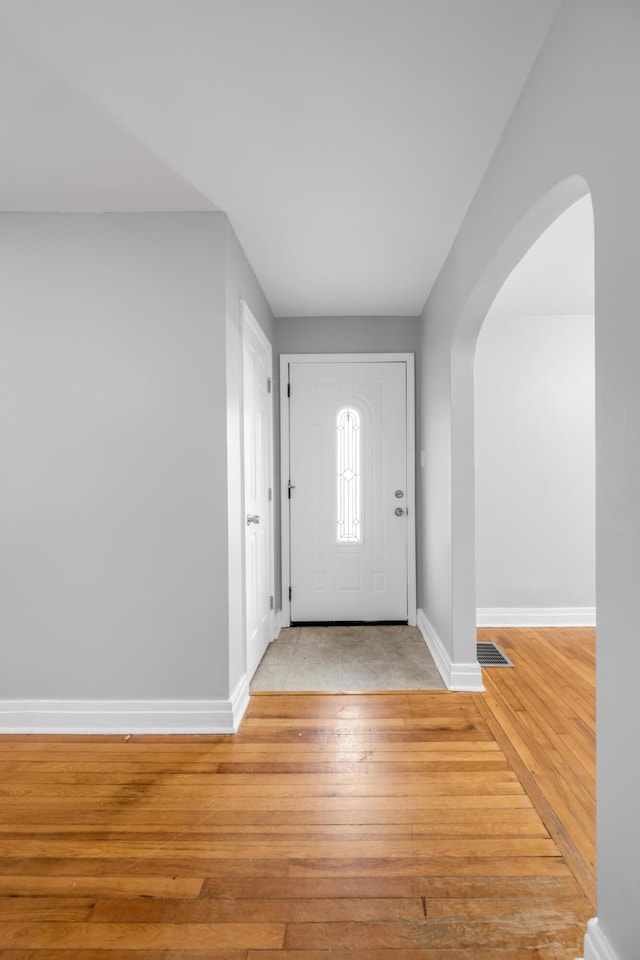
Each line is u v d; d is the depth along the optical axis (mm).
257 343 3547
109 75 1716
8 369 2633
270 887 1620
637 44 1101
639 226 1113
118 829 1890
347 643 3924
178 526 2627
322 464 4363
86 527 2637
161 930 1476
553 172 1543
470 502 3111
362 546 4371
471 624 3094
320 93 1807
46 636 2646
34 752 2430
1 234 2621
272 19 1502
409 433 4344
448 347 3178
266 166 2248
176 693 2625
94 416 2631
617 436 1214
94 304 2621
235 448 2797
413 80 1750
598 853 1330
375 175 2322
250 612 3221
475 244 2486
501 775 2199
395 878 1648
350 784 2143
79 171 2277
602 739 1300
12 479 2639
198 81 1746
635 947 1165
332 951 1403
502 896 1575
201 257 2623
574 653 3732
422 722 2680
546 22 1530
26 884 1645
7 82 1742
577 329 4418
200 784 2154
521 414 4438
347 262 3268
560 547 4438
